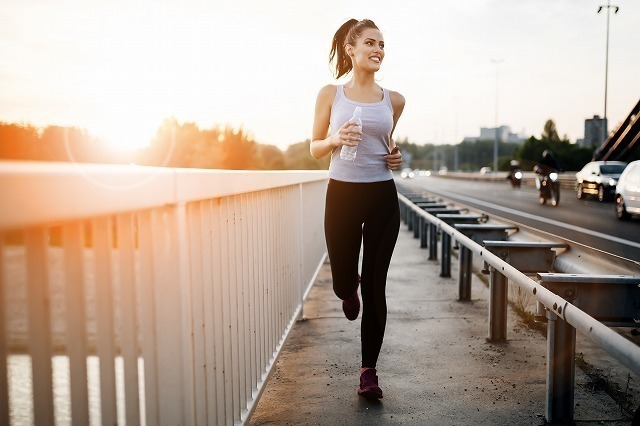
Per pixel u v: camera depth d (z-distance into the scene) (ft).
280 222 12.13
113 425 4.64
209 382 6.77
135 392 4.99
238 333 8.28
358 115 9.37
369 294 10.02
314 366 11.77
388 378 11.04
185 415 5.79
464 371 11.41
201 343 6.48
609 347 6.36
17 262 4.49
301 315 15.66
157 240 5.44
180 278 5.70
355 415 9.27
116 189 4.29
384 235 9.95
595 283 9.84
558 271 15.51
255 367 9.41
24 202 3.18
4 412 3.39
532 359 12.13
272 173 10.52
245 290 8.75
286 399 9.98
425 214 25.39
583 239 33.40
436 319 15.67
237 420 8.07
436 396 10.09
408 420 9.06
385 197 9.90
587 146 281.74
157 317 5.47
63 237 4.02
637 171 45.24
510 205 68.39
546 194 66.59
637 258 25.03
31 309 3.67
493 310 13.41
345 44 10.08
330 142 9.41
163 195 5.23
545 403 9.73
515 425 8.86
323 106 10.06
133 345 4.96
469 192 112.37
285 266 12.83
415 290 19.81
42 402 3.76
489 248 15.11
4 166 3.18
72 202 3.67
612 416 9.14
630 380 10.75
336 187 9.82
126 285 4.85
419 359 12.19
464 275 17.97
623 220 47.06
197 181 6.15
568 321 7.82
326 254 26.76
